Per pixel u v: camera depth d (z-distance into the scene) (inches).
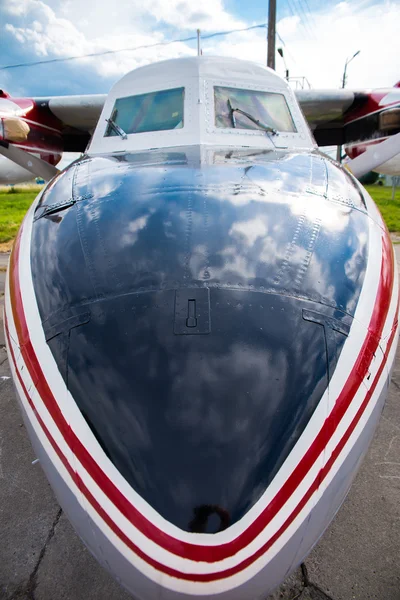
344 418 48.9
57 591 74.5
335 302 54.5
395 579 74.4
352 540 82.4
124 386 46.6
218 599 42.2
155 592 43.3
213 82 122.6
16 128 148.1
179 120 116.1
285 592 72.6
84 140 287.6
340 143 281.0
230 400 44.9
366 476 99.3
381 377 57.4
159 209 63.8
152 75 128.9
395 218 591.2
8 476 103.1
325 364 49.0
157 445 43.7
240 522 41.6
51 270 60.6
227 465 42.7
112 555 45.0
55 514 91.4
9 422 125.1
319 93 229.3
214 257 55.1
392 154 139.1
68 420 47.9
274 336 48.7
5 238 502.0
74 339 51.2
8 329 67.1
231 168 78.4
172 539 41.6
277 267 55.2
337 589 72.9
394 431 115.6
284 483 43.5
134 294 52.5
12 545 84.0
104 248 59.2
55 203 76.7
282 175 77.1
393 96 220.4
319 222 65.1
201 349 47.3
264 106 123.3
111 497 44.1
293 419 45.3
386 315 62.4
